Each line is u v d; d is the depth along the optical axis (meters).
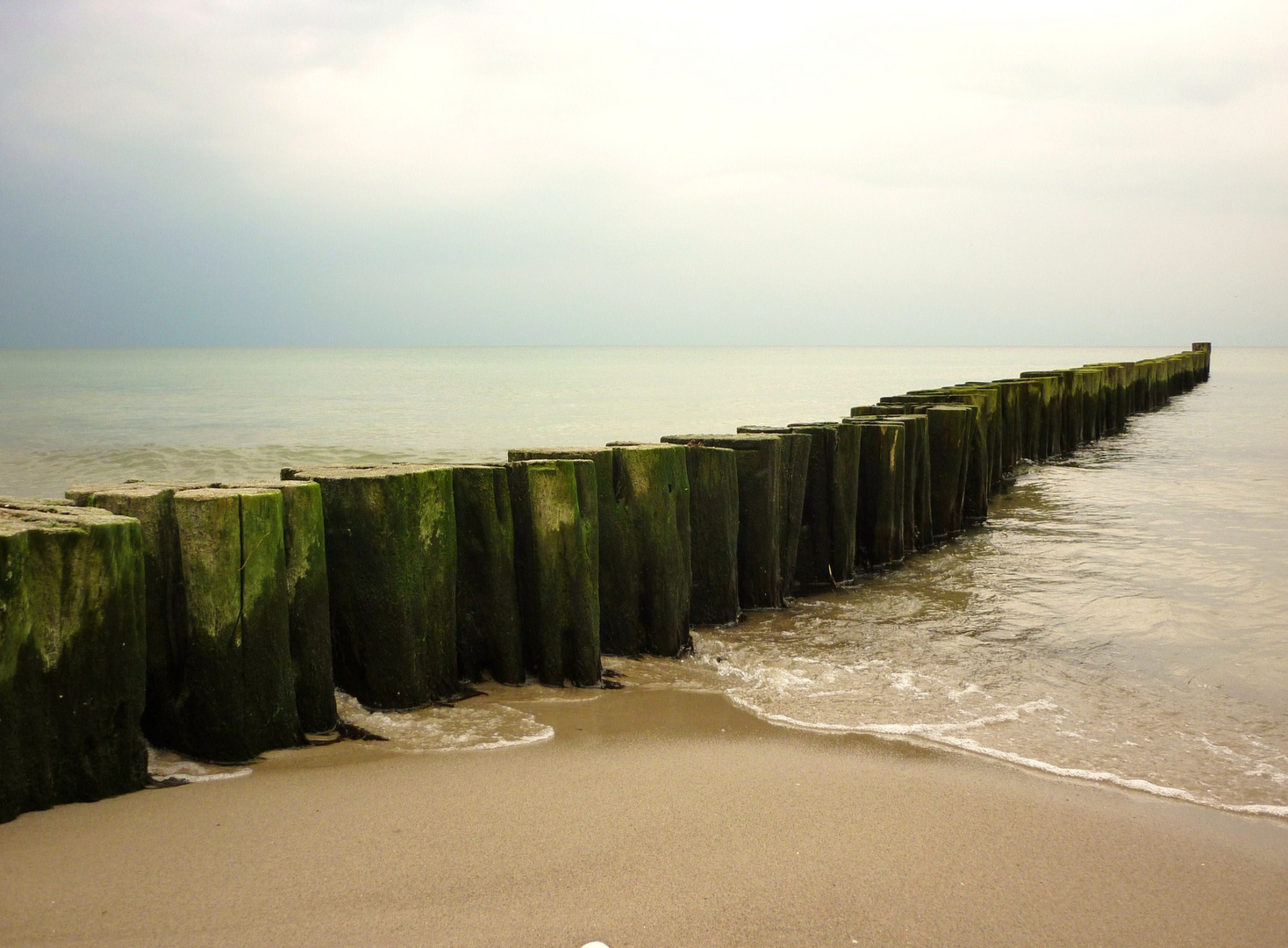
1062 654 7.13
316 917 3.26
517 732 5.22
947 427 11.36
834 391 49.69
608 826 4.04
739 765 4.81
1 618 3.79
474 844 3.83
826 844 3.93
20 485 18.11
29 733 3.95
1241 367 82.06
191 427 29.44
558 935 3.20
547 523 6.11
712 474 7.68
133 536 4.23
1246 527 12.19
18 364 124.25
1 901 3.30
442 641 5.78
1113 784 4.72
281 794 4.30
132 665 4.23
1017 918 3.44
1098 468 18.11
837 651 7.15
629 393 48.31
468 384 60.06
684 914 3.36
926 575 9.78
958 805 4.38
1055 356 171.25
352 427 29.59
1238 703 6.08
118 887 3.42
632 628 6.91
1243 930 3.44
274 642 4.79
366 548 5.44
